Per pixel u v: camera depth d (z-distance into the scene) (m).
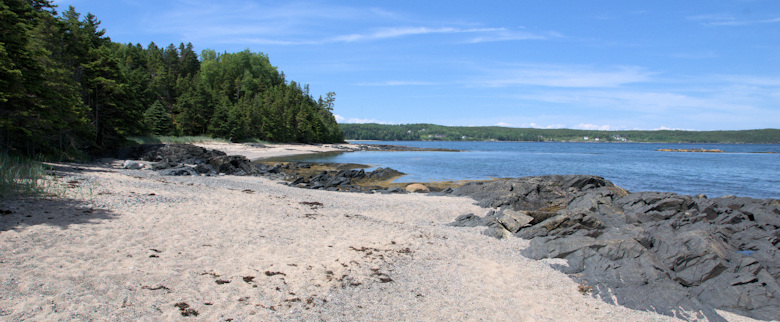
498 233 14.02
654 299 8.77
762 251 12.34
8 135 23.12
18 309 5.91
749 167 56.09
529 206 21.14
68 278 7.06
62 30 33.84
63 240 8.80
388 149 104.50
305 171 40.47
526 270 10.39
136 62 96.81
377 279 8.75
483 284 9.21
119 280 7.25
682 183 35.84
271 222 12.66
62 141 31.09
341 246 10.85
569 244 11.51
